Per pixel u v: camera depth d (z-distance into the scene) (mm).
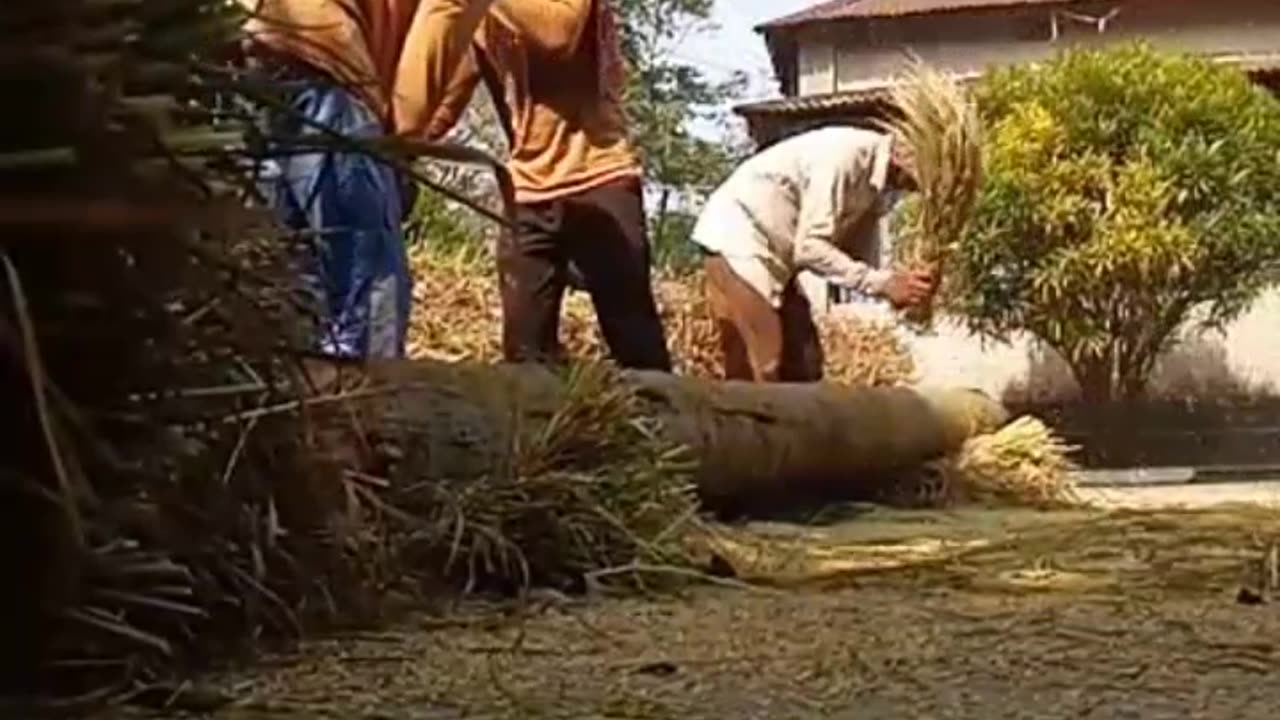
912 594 2889
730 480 4508
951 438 5949
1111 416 12766
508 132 5109
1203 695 1880
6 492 1783
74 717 1786
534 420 3203
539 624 2494
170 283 1908
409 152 2037
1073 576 3141
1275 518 4348
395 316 3820
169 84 1856
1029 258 12547
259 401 2277
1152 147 12586
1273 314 15305
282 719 1776
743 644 2270
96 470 1865
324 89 3041
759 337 6426
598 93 5090
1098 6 20688
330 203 3613
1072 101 12625
